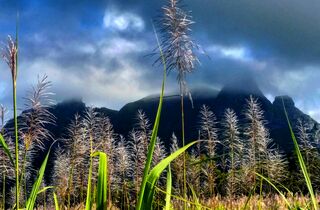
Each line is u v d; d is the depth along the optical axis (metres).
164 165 2.43
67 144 8.05
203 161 3.11
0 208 5.79
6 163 4.80
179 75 4.88
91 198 2.86
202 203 6.80
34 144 3.82
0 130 4.60
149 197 2.36
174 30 4.89
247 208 8.60
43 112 3.82
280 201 10.25
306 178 3.21
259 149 10.04
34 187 3.29
